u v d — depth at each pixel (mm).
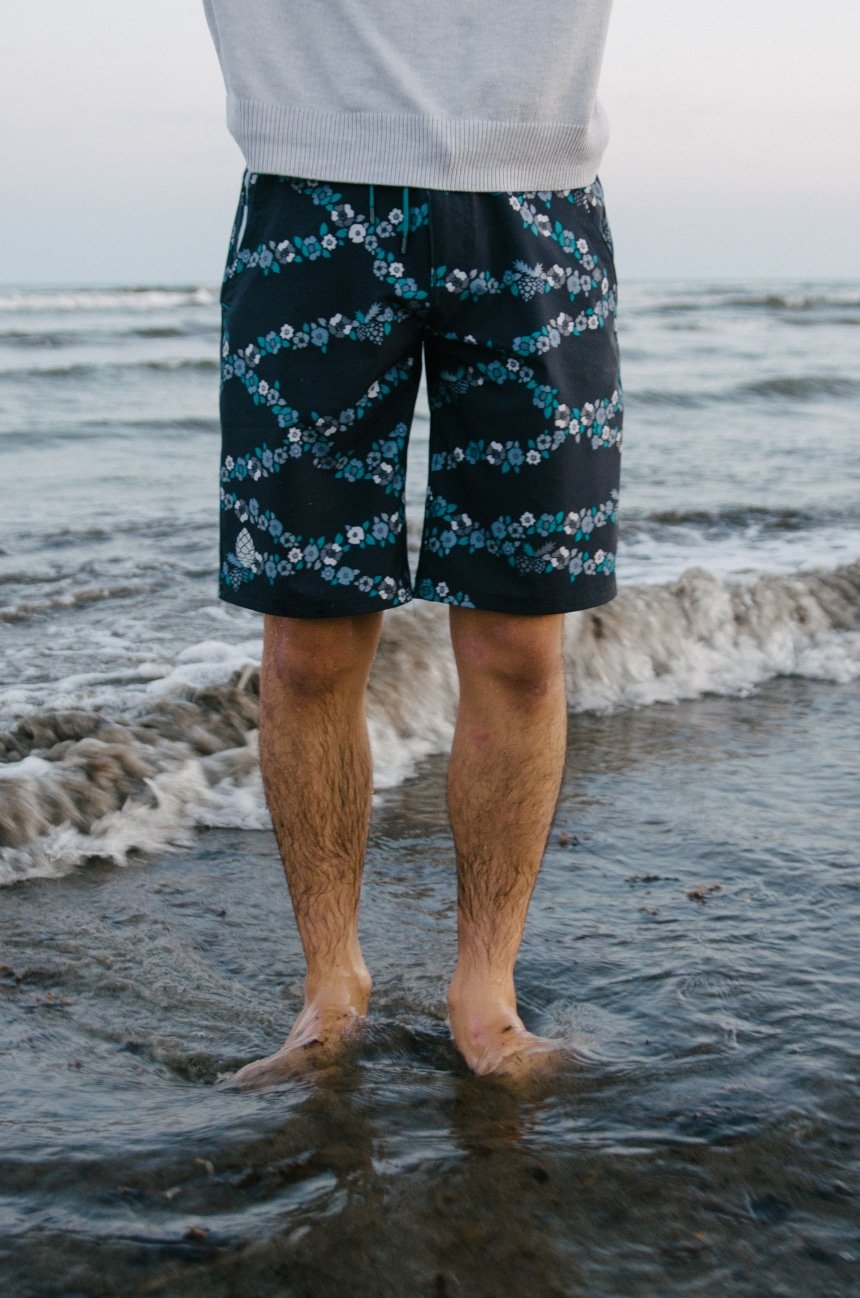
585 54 1408
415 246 1374
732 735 3303
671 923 2059
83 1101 1491
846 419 10922
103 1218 1221
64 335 19062
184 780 2705
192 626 3895
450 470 1479
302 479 1423
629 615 3938
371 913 2148
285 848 1590
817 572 4512
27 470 7543
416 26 1380
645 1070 1545
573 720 3441
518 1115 1428
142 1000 1830
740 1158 1348
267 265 1417
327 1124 1393
